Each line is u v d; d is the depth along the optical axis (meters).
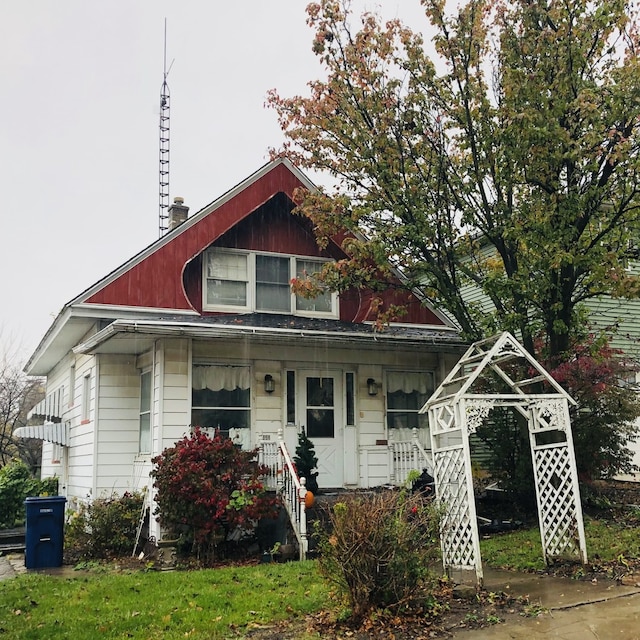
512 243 12.43
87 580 9.16
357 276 13.53
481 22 12.29
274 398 13.63
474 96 12.42
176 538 11.09
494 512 12.88
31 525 11.06
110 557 11.95
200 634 6.34
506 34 12.20
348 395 14.41
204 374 13.17
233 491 10.95
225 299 14.77
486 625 6.38
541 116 11.13
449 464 8.45
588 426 11.79
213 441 11.25
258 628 6.53
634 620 6.30
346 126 13.27
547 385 12.02
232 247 14.98
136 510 12.52
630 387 13.16
